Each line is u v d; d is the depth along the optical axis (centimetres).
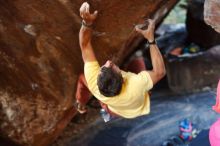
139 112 360
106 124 666
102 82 342
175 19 1014
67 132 652
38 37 450
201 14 760
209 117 662
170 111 689
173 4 547
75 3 432
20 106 486
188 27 802
